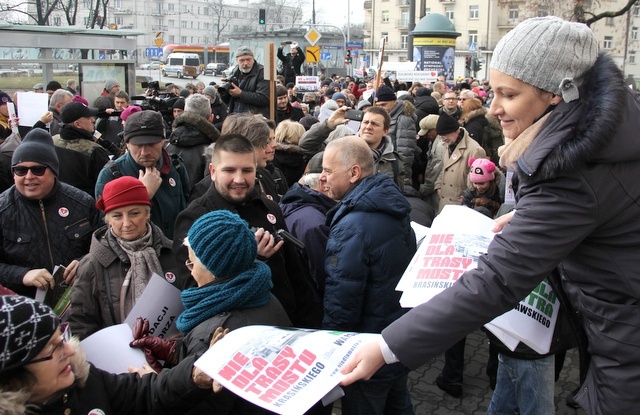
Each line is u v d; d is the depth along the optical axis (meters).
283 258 2.99
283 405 1.56
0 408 1.53
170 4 92.88
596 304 1.75
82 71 12.81
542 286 2.22
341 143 3.22
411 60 19.67
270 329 1.93
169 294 2.65
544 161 1.62
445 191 5.94
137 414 2.00
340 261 2.83
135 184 2.89
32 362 1.60
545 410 2.86
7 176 5.04
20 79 12.42
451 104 8.90
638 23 41.84
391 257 2.85
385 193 2.91
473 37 57.38
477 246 2.21
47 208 3.41
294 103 9.79
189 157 4.98
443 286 2.04
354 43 36.31
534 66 1.65
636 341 1.68
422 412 3.96
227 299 2.20
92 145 5.13
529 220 1.67
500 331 2.13
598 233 1.69
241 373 1.71
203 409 2.16
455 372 4.12
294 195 3.53
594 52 1.68
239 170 2.91
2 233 3.33
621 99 1.59
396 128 6.39
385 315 2.89
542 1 23.78
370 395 2.79
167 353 2.33
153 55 30.55
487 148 7.71
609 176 1.62
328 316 2.86
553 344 2.39
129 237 2.88
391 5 64.62
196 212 2.90
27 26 11.62
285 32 35.06
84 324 2.74
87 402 1.86
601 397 1.79
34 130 3.43
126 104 9.27
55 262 3.37
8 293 2.23
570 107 1.66
